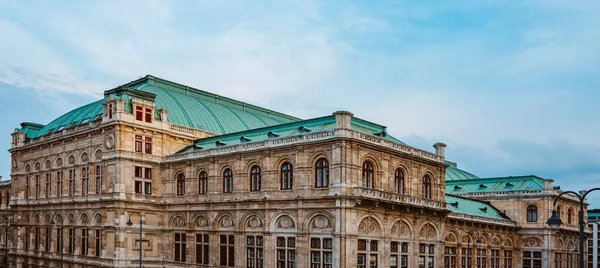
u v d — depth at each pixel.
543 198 84.00
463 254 74.56
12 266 84.62
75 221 73.00
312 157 56.06
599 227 121.94
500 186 91.31
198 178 67.06
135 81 85.12
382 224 56.81
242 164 61.94
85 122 74.38
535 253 84.12
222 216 63.56
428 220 63.56
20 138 86.06
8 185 101.38
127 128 67.38
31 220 82.50
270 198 58.62
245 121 86.69
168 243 68.81
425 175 65.00
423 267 62.34
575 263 92.44
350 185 53.50
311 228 55.56
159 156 70.69
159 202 69.62
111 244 65.88
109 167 67.56
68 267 72.69
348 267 52.19
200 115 80.19
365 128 64.69
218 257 63.28
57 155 78.19
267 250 58.44
